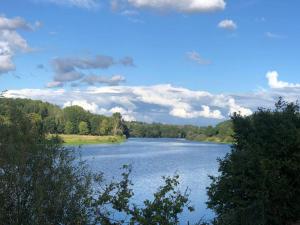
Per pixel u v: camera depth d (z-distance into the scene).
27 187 9.90
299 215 19.30
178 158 77.88
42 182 9.94
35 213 9.59
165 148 120.19
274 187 18.16
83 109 160.62
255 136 20.00
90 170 11.53
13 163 9.74
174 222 9.14
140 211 9.34
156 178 42.34
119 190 10.00
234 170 18.70
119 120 180.25
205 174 48.22
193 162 68.50
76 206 10.15
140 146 131.62
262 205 15.19
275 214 18.31
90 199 10.22
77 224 9.92
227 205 18.86
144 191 31.00
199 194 31.12
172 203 9.22
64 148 10.81
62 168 10.31
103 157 76.56
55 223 9.96
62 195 9.97
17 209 9.70
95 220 10.09
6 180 9.69
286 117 20.44
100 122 162.75
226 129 185.00
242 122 20.56
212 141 190.38
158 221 8.87
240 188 18.52
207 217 20.47
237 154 19.05
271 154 19.22
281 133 19.31
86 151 91.06
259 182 18.14
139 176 44.38
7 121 10.31
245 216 14.60
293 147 19.20
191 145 146.62
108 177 37.34
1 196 9.64
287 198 18.42
